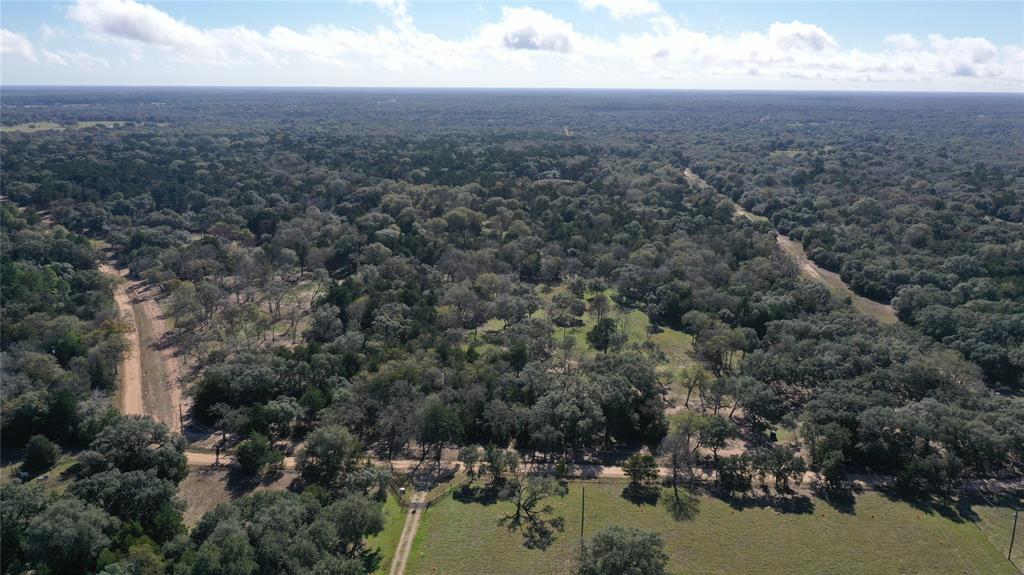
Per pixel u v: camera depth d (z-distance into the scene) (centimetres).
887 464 10469
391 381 11706
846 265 19900
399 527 9019
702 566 8369
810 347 13338
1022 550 8775
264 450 10050
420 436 10762
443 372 12375
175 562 7312
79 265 19100
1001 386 13300
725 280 18700
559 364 13875
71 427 10800
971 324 14550
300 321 16288
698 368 12888
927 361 12369
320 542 7650
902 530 9106
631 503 9644
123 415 11188
